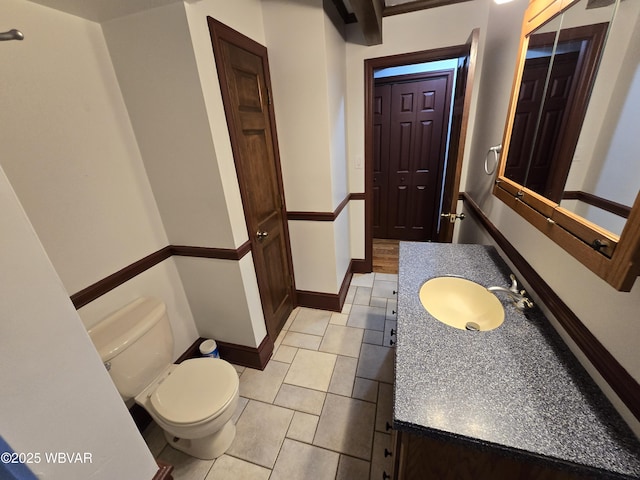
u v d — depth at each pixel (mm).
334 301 2361
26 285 432
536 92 1101
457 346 890
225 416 1209
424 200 3545
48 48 1020
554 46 975
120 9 1087
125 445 601
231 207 1463
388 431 1420
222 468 1312
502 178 1361
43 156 1035
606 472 567
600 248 634
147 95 1278
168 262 1619
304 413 1538
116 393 576
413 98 3148
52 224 1080
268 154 1862
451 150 2262
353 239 2902
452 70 2934
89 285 1225
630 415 627
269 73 1789
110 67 1245
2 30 908
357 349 1969
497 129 1690
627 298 635
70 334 493
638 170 570
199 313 1798
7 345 418
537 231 1104
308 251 2264
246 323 1729
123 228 1354
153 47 1178
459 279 1311
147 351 1280
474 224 2109
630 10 619
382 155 3486
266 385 1720
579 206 783
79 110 1137
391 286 2732
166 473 686
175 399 1219
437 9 1997
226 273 1604
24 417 443
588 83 774
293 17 1630
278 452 1360
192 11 1125
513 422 659
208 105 1253
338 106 2070
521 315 1019
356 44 2223
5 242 406
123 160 1333
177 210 1508
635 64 605
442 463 742
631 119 604
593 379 750
